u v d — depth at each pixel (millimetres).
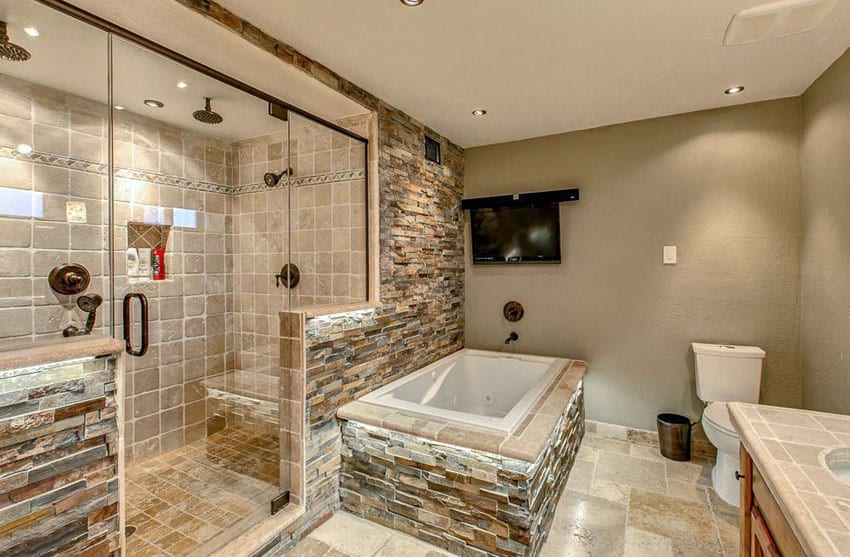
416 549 1840
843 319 1976
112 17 1465
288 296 2615
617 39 1806
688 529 1959
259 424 2336
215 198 2773
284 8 1561
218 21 1528
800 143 2422
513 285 3330
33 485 1104
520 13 1606
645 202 2857
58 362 1148
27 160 1914
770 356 2543
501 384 3115
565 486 2340
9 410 1060
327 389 2084
